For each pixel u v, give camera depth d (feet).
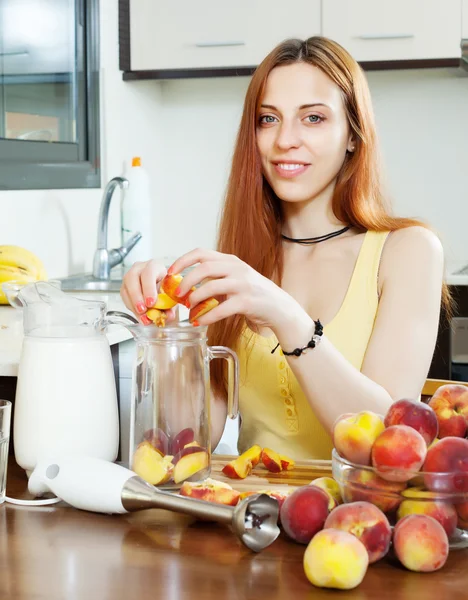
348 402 4.00
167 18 9.84
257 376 4.88
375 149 5.15
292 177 4.95
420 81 10.48
